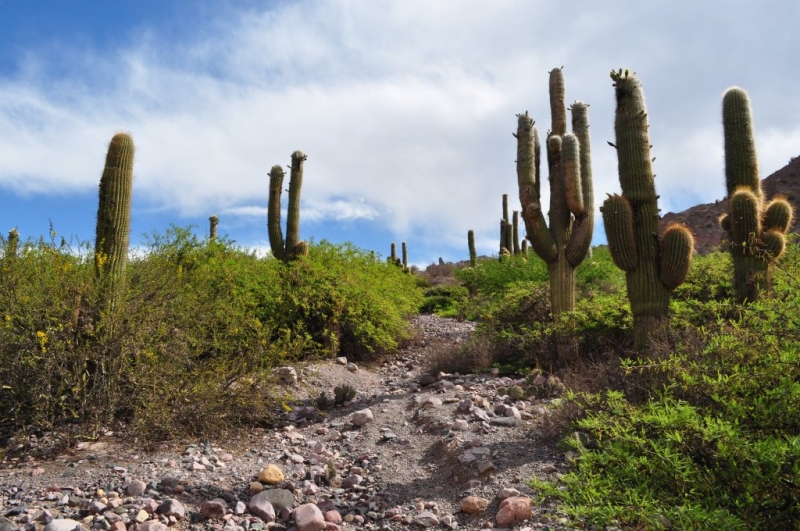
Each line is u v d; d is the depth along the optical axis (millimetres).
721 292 8047
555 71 9109
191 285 7457
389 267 14062
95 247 6164
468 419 5652
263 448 5508
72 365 5500
